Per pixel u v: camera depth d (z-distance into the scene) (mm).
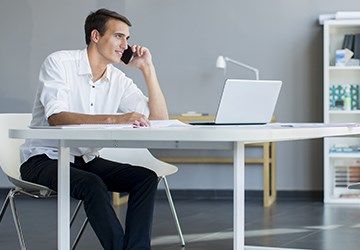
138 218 3008
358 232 5133
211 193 7500
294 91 7359
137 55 3686
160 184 7570
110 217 2805
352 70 7199
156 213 6234
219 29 7461
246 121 2932
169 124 2977
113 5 7582
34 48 7672
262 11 7398
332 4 7293
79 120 3018
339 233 5086
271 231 5184
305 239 4824
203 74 7488
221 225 5508
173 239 4863
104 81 3600
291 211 6332
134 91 3756
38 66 7680
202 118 6895
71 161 3418
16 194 3344
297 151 7426
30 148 3400
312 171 7406
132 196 3074
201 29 7484
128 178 3195
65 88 3381
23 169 3375
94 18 3494
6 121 3684
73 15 7629
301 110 7359
